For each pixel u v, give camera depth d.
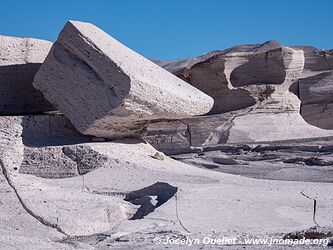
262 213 10.85
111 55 15.41
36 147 15.65
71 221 9.41
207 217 10.55
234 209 11.05
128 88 14.84
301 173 18.03
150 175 14.49
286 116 30.17
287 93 30.64
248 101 30.34
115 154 15.72
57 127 16.81
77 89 15.93
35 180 11.80
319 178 17.09
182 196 11.56
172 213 10.68
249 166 20.17
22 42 18.20
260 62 30.75
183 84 17.64
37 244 7.95
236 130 29.09
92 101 15.62
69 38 15.84
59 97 16.28
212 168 20.38
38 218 9.37
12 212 9.44
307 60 37.62
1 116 16.67
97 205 10.34
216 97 31.27
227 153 24.30
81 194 10.84
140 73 15.65
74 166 15.12
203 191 12.01
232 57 30.61
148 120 16.89
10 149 10.38
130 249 7.84
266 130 29.09
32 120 16.53
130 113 15.44
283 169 18.84
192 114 16.89
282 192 12.52
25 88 18.22
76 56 16.09
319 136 28.81
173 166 16.23
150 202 11.41
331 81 34.53
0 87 17.78
